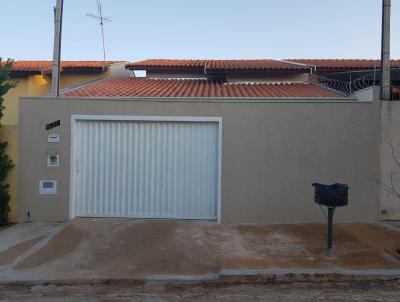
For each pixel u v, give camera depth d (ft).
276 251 24.86
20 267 22.56
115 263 23.18
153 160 31.91
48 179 31.58
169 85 46.60
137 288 20.33
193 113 31.48
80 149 32.01
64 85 53.83
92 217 31.94
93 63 54.85
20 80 48.34
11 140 31.78
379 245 25.81
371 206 31.24
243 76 49.96
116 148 32.01
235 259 23.45
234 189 31.27
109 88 42.63
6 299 19.06
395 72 40.40
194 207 31.86
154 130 31.91
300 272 21.24
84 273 21.74
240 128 31.37
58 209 31.60
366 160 31.27
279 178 31.24
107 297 19.24
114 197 32.01
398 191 31.27
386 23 31.58
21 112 31.63
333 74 48.44
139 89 42.09
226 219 31.14
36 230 29.35
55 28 33.65
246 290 20.01
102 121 31.86
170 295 19.42
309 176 31.24
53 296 19.42
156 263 23.16
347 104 31.27
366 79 42.04
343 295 19.31
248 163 31.27
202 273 21.72
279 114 31.35
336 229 29.40
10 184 31.68
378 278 21.08
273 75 49.96
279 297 19.10
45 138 31.60
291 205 31.24
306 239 27.22
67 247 25.81
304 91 41.01
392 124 31.37
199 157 31.78
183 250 25.23
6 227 30.42
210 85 47.19
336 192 23.21
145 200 31.99
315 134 31.27
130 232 28.66
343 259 23.35
